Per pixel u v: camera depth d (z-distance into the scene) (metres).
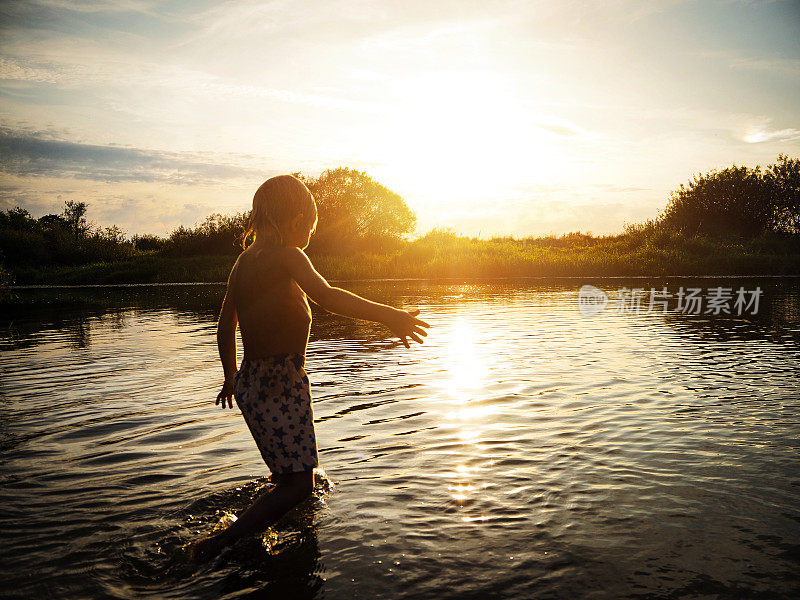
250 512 2.51
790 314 10.77
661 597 2.03
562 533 2.50
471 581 2.15
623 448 3.58
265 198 2.73
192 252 35.25
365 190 31.70
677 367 6.02
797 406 4.46
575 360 6.52
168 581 2.21
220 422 4.32
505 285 19.81
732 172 32.78
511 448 3.61
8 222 39.28
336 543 2.46
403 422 4.21
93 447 3.77
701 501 2.80
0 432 4.11
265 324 2.65
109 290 22.36
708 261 24.77
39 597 2.10
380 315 2.54
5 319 12.23
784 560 2.26
